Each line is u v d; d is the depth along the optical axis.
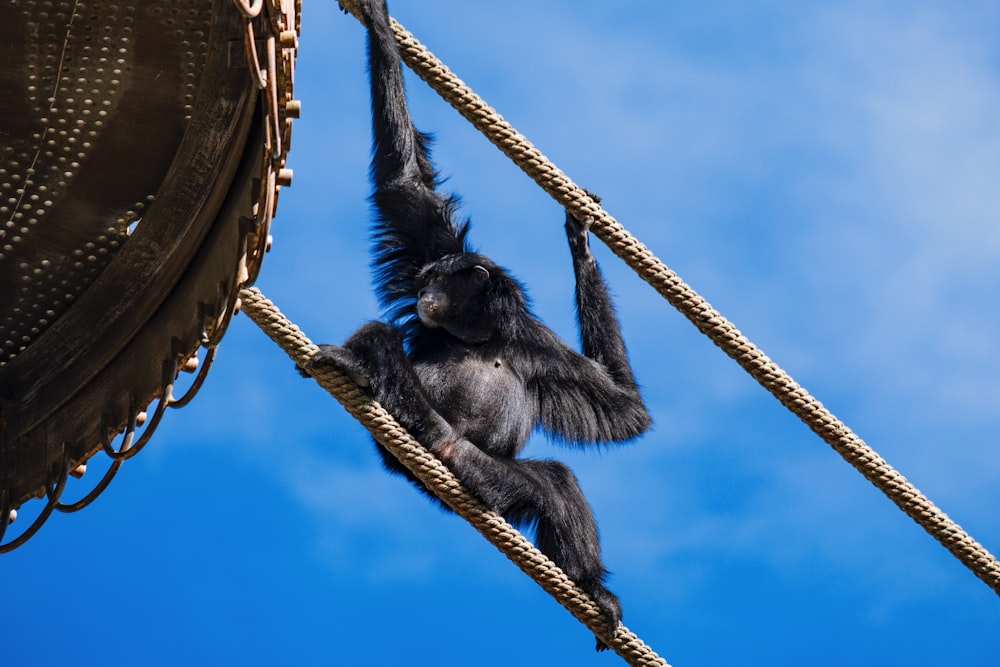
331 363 20.45
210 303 15.45
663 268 23.34
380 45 24.75
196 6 15.21
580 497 24.66
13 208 16.73
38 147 16.22
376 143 26.22
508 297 26.28
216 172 16.16
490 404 25.03
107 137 16.17
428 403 22.44
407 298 26.48
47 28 15.19
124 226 17.08
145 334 16.86
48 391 17.53
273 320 20.55
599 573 24.06
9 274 17.20
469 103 22.92
